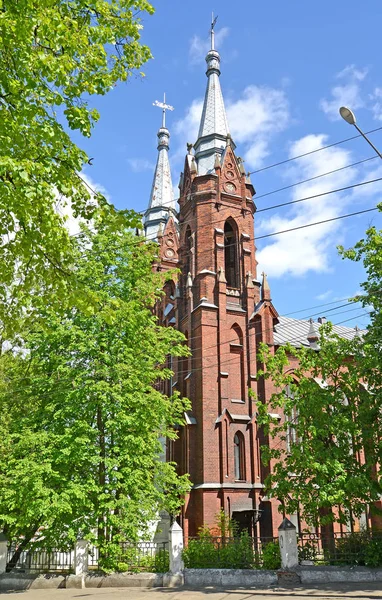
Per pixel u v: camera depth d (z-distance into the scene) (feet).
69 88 43.21
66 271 45.50
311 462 71.46
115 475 78.13
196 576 76.07
